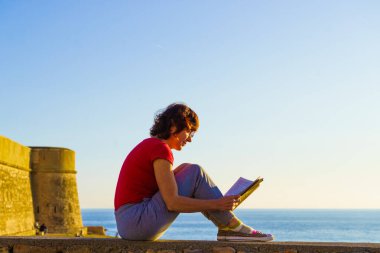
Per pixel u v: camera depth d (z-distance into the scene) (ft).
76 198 144.15
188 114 17.84
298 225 602.03
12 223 106.52
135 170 17.22
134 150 17.56
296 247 16.97
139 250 17.51
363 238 369.50
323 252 16.88
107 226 579.89
